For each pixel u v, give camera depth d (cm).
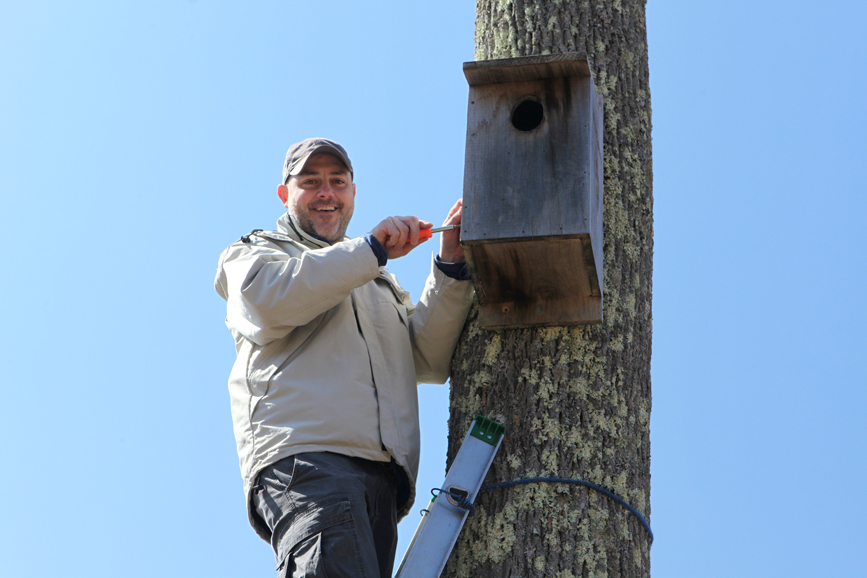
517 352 493
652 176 543
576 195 470
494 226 471
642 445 491
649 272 525
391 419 475
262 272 467
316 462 448
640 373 501
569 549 449
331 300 461
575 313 489
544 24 544
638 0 570
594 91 503
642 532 473
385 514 472
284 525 444
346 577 424
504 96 495
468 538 466
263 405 466
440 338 520
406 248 481
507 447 475
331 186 543
